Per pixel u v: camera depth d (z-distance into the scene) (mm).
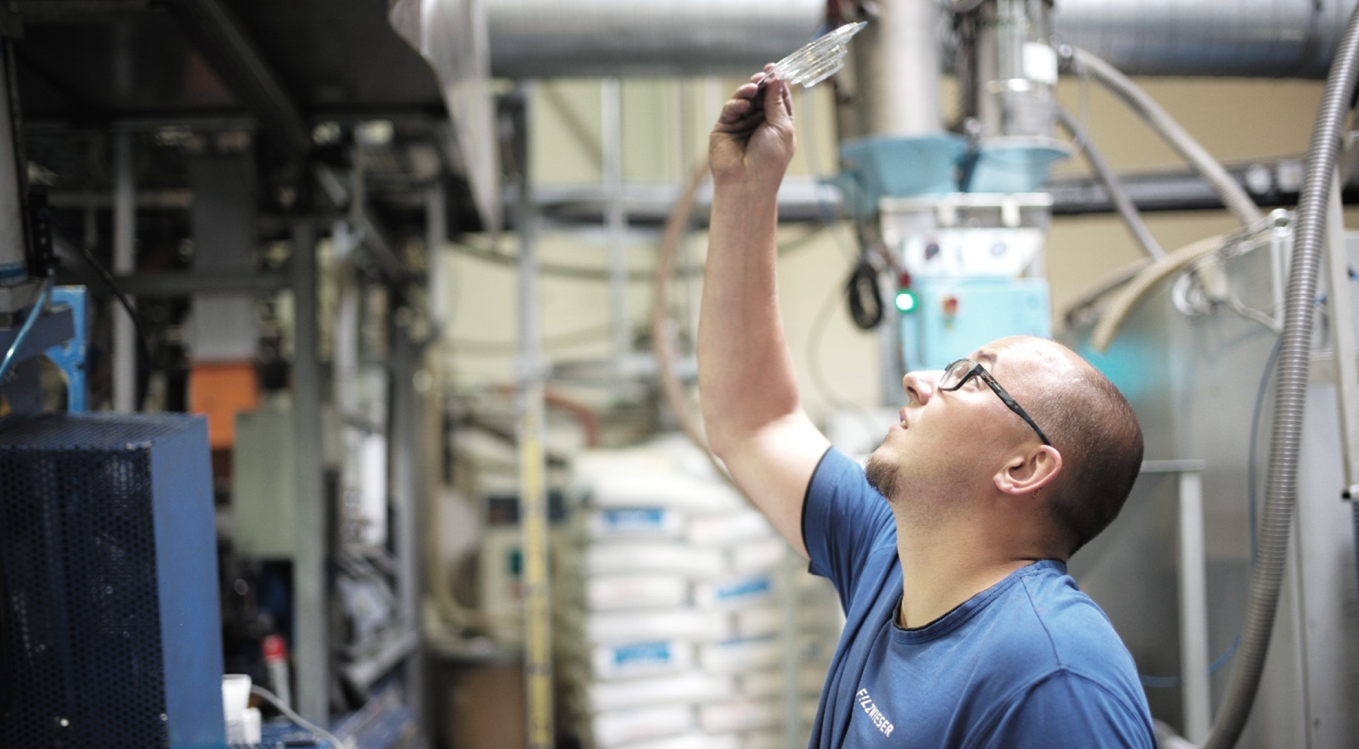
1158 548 2115
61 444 1054
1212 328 1965
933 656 956
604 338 5168
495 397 4816
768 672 3402
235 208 2445
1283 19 2713
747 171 1205
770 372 1311
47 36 1739
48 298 1226
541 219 4023
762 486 1311
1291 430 1492
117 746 1049
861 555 1224
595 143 5207
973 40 2521
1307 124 4297
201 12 1565
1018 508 1001
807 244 4898
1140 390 2260
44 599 1043
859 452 2836
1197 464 1902
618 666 3373
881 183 2537
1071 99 4441
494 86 3664
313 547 2318
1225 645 1931
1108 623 917
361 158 2584
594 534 3404
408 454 3658
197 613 1182
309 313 2348
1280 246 1772
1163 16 2699
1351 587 1657
